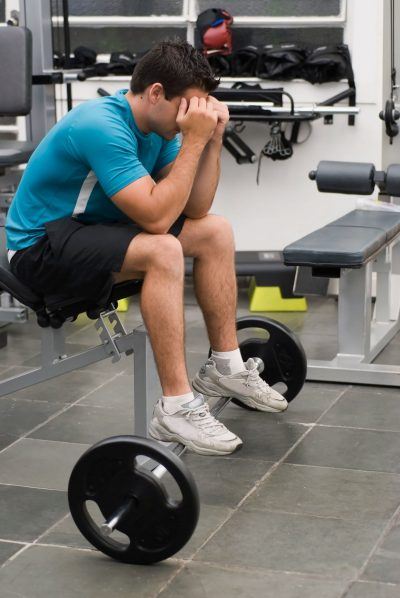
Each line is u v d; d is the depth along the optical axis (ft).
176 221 9.83
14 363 13.66
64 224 9.32
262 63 17.11
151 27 18.25
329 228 13.00
